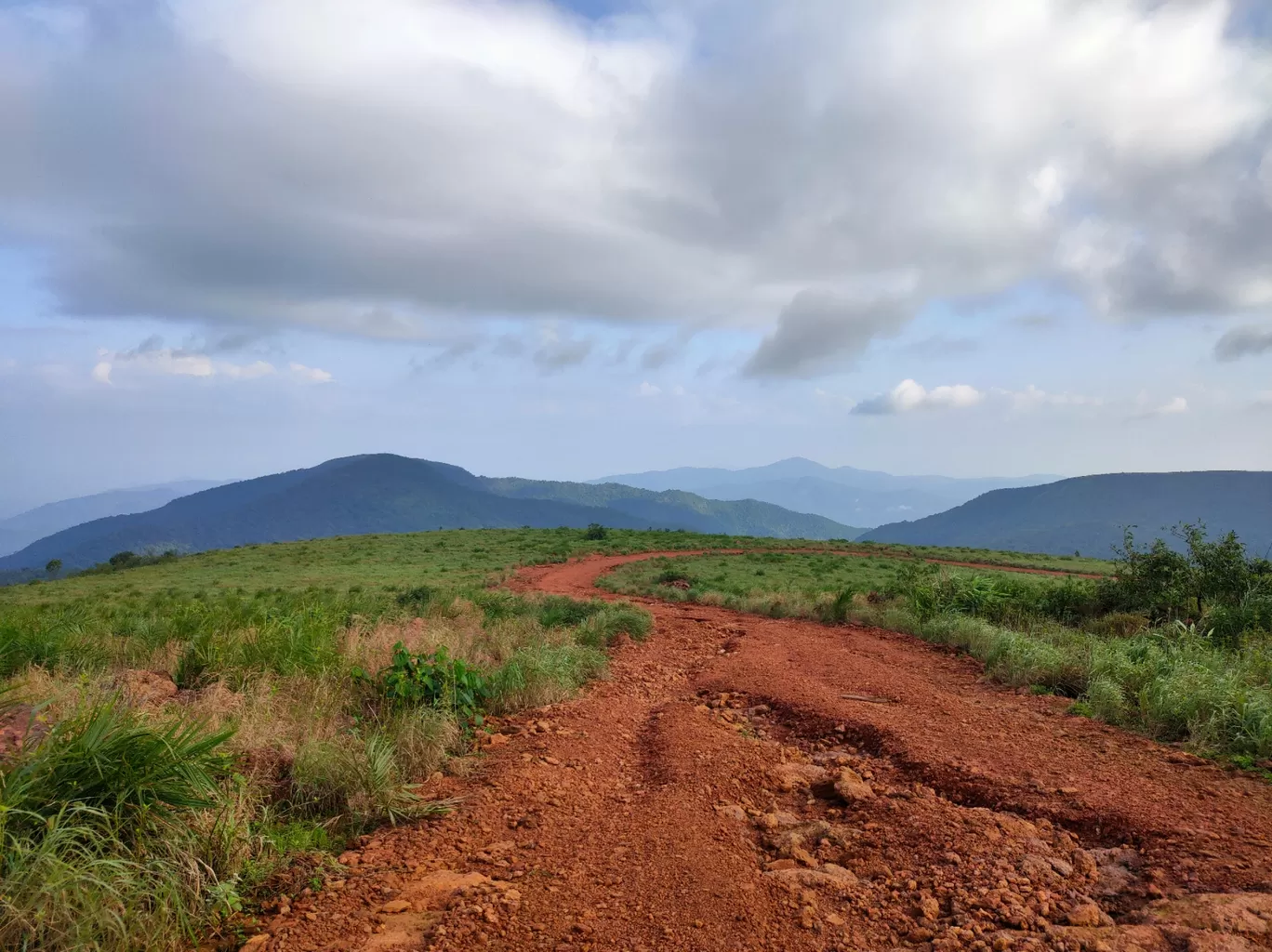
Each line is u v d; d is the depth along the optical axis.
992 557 51.41
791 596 21.95
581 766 6.17
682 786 5.56
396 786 5.27
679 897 3.75
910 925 3.48
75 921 3.03
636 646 13.48
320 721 6.12
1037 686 9.26
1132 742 6.66
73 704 5.36
